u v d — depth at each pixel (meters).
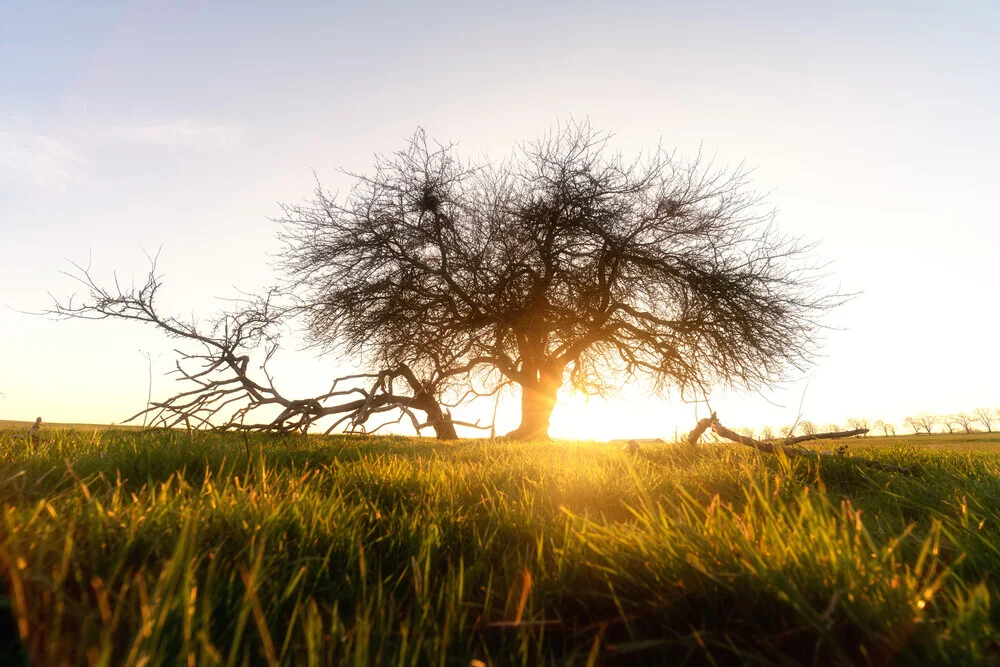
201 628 1.32
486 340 17.12
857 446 6.34
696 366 15.62
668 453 5.38
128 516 1.93
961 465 3.95
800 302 14.65
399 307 15.65
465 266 15.80
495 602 1.81
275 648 1.40
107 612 1.25
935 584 1.43
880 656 1.28
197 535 1.81
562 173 15.73
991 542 1.88
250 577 1.36
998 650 1.35
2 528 1.67
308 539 2.00
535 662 1.45
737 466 3.91
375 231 15.70
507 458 5.17
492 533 2.48
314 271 15.43
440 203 16.33
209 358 12.07
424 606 1.58
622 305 16.66
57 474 2.90
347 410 13.73
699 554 1.70
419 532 2.29
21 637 1.16
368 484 3.29
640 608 1.64
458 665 1.43
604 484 3.51
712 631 1.47
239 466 3.95
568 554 1.95
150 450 3.83
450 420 14.18
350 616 1.62
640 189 15.71
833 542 1.67
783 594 1.42
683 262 15.12
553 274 16.39
